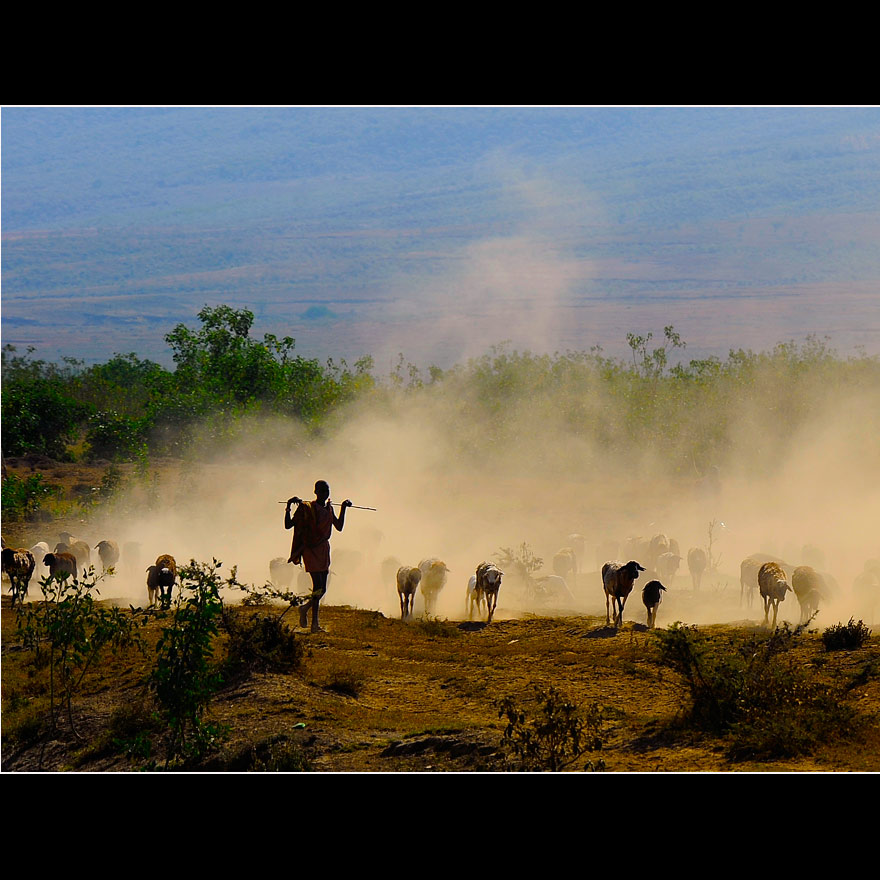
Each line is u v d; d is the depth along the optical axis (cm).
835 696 4453
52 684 4806
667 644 4653
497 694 5109
